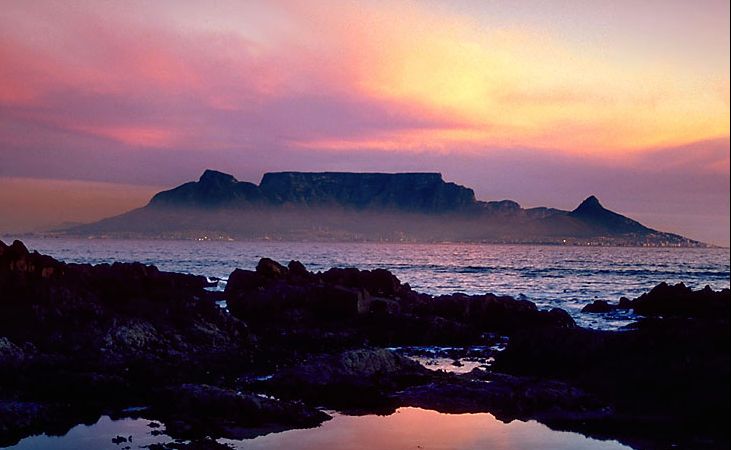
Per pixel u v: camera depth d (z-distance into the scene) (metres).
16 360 27.75
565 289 84.56
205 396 23.50
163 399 24.16
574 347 30.48
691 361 25.38
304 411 23.31
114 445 19.72
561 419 23.03
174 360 31.19
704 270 138.38
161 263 136.62
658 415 23.27
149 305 36.56
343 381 27.44
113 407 23.91
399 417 23.28
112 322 33.06
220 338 35.16
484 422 22.72
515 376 28.98
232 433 21.19
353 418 23.16
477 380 28.33
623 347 29.06
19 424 21.52
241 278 55.16
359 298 47.66
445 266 145.12
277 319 46.62
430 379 28.45
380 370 29.17
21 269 36.97
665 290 53.53
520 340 32.22
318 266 135.88
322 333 42.03
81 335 31.64
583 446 20.03
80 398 24.89
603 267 148.38
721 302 49.16
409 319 44.19
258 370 31.09
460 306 48.38
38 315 33.06
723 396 22.86
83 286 39.69
